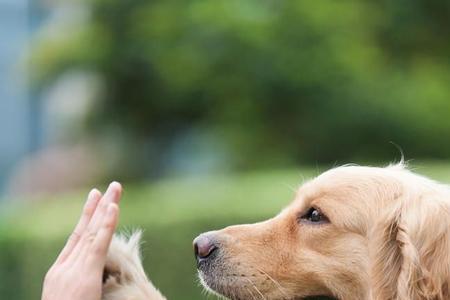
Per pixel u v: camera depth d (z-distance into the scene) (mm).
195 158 20531
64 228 8945
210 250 4461
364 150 16078
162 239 8875
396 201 4148
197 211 8891
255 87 15781
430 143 16094
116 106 18344
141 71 17500
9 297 8875
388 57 16859
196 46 15781
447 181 9977
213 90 16078
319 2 15695
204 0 15836
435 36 17312
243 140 16766
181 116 18047
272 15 15609
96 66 17375
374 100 15727
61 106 20875
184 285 8773
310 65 15500
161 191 10742
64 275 3947
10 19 25828
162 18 16109
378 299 4070
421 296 3859
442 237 3902
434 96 16125
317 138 16141
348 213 4266
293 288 4367
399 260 4047
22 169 22938
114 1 17016
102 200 4047
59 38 17656
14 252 8914
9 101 26219
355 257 4246
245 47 15477
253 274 4383
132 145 19312
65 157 20250
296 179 10594
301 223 4406
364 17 16109
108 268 4191
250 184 10461
